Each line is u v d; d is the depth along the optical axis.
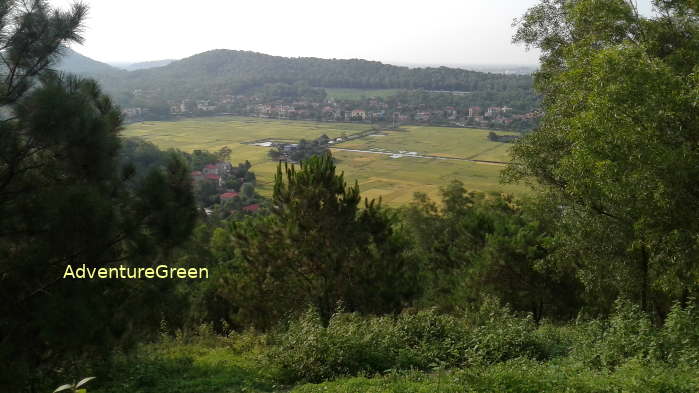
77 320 7.61
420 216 40.25
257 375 9.45
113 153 9.02
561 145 14.35
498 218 24.02
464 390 7.27
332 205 15.34
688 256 9.52
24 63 8.59
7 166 7.99
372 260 16.14
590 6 11.80
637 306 10.27
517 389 7.13
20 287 7.80
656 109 8.45
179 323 16.02
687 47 11.04
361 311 16.31
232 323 20.83
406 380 8.22
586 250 14.07
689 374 7.28
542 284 18.89
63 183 8.59
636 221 10.59
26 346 7.93
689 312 9.77
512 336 10.63
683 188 8.70
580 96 10.58
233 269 22.00
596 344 9.73
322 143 142.38
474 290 19.92
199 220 10.22
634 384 6.76
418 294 17.58
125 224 8.67
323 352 9.59
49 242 7.74
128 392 8.66
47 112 7.79
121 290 9.32
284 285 16.25
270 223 16.17
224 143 139.62
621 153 8.90
